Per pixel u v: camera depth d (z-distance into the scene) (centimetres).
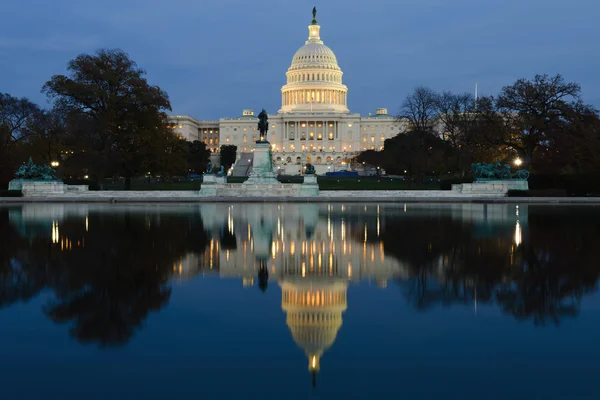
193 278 1561
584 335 1039
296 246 2188
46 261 1809
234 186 6769
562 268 1680
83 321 1134
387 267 1717
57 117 7731
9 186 6588
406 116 9075
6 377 854
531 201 6028
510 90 7300
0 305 1249
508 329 1079
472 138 7981
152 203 5712
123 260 1841
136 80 7444
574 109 7119
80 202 5909
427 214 3981
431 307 1240
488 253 1978
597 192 6681
